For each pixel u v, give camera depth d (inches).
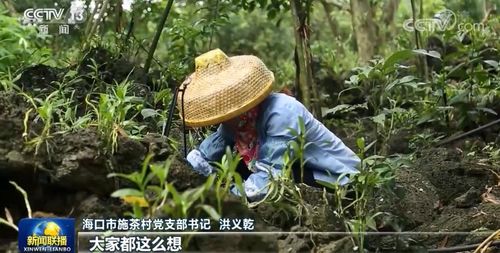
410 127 165.2
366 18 254.1
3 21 182.2
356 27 253.9
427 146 161.5
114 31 201.8
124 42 182.1
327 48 291.9
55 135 93.4
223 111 106.1
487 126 164.6
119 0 191.3
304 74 166.7
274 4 210.4
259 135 110.9
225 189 86.7
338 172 110.3
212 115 106.4
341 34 370.3
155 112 126.8
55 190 94.0
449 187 133.8
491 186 134.1
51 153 92.2
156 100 135.6
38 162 92.0
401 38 244.7
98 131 94.9
